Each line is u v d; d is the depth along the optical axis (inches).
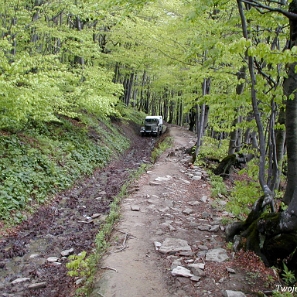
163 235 242.2
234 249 212.2
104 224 289.0
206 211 308.5
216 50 287.7
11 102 299.6
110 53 795.4
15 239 270.4
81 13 494.3
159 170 481.7
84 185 450.6
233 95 277.1
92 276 186.9
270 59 154.9
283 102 250.4
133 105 1637.6
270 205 221.3
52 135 532.1
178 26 420.5
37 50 539.2
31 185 353.7
